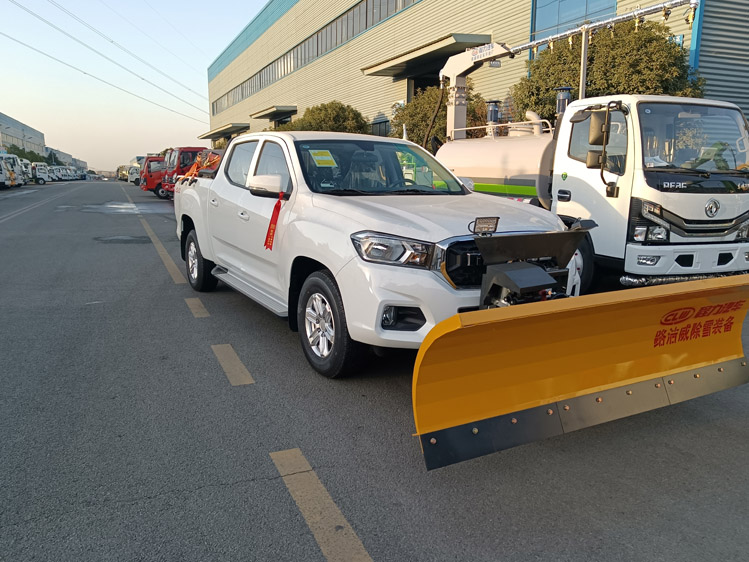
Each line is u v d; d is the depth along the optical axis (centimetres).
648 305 330
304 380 455
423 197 488
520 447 358
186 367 478
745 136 705
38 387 429
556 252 394
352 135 571
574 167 728
